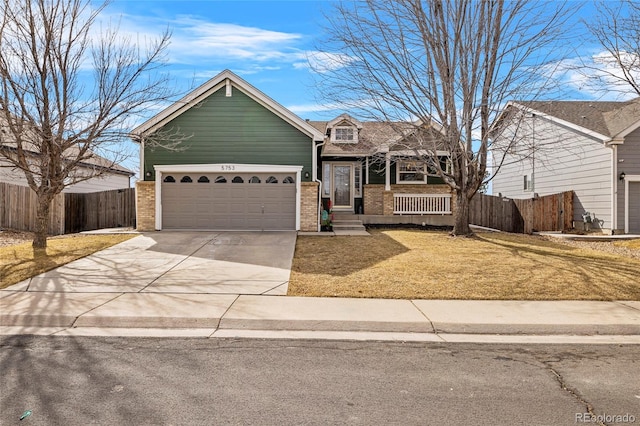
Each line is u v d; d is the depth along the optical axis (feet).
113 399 13.29
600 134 60.08
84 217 61.72
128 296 25.98
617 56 37.19
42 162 39.65
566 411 12.86
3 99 37.42
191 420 12.04
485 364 16.78
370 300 25.66
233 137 55.01
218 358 17.11
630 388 14.58
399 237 50.16
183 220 54.80
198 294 26.58
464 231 50.78
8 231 53.98
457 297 26.32
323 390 14.17
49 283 28.89
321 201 60.95
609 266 34.42
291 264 35.24
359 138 73.05
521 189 80.23
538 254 39.65
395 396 13.78
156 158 54.75
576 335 21.07
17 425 11.63
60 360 16.63
